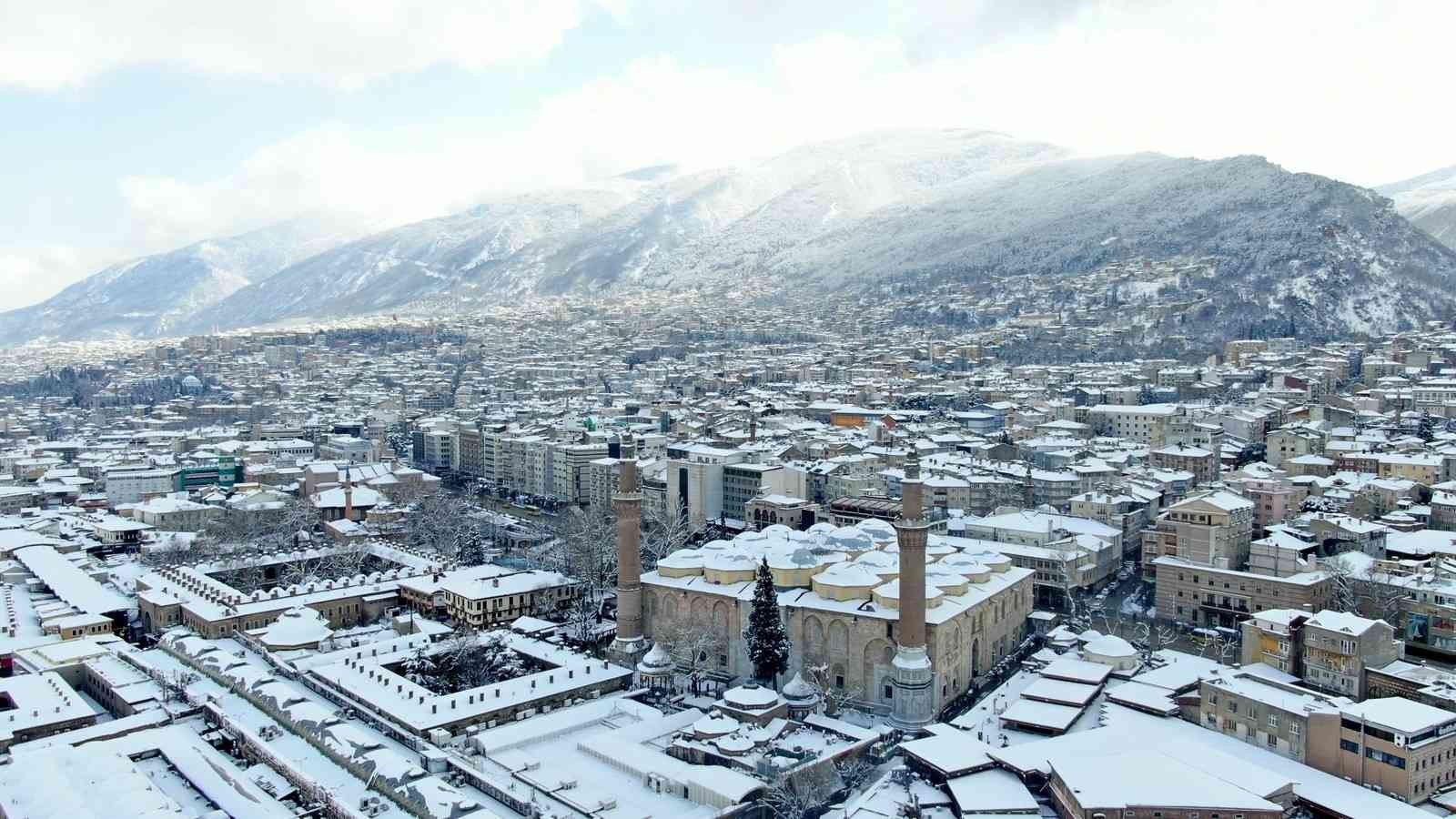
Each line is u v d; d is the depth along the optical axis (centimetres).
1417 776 17675
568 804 18588
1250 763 18388
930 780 19112
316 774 19212
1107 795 16850
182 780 19350
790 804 18388
